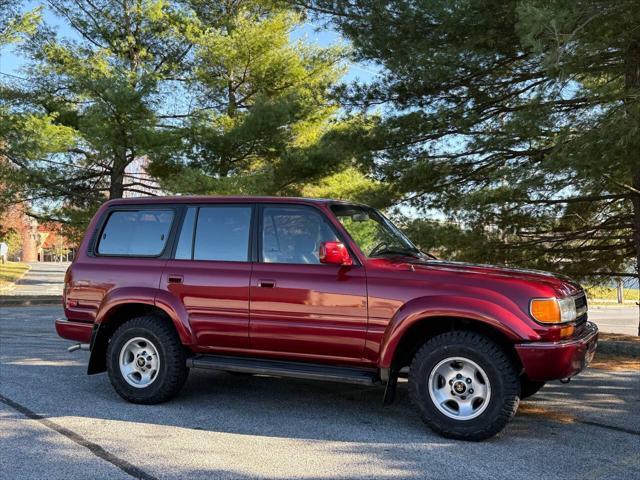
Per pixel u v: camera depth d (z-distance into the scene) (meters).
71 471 3.97
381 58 10.30
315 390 6.47
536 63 9.60
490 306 4.61
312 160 17.84
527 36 6.57
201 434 4.83
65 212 18.75
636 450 4.51
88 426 5.02
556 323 4.58
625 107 6.99
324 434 4.86
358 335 4.99
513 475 3.96
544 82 8.62
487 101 10.26
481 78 10.17
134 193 20.38
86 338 6.00
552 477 3.93
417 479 3.87
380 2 9.71
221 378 7.07
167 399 5.78
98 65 17.19
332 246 4.89
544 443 4.66
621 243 10.91
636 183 9.16
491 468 4.09
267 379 7.02
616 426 5.18
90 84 16.08
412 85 10.26
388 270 5.02
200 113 18.16
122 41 19.09
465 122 9.89
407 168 10.76
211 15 21.14
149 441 4.62
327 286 5.11
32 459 4.20
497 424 4.58
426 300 4.76
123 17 19.16
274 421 5.24
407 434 4.88
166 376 5.66
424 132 10.56
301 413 5.52
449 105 10.49
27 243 79.44
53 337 10.40
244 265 5.47
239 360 5.48
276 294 5.27
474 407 4.72
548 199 9.88
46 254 95.94
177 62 20.00
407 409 5.70
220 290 5.46
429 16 9.50
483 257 10.52
